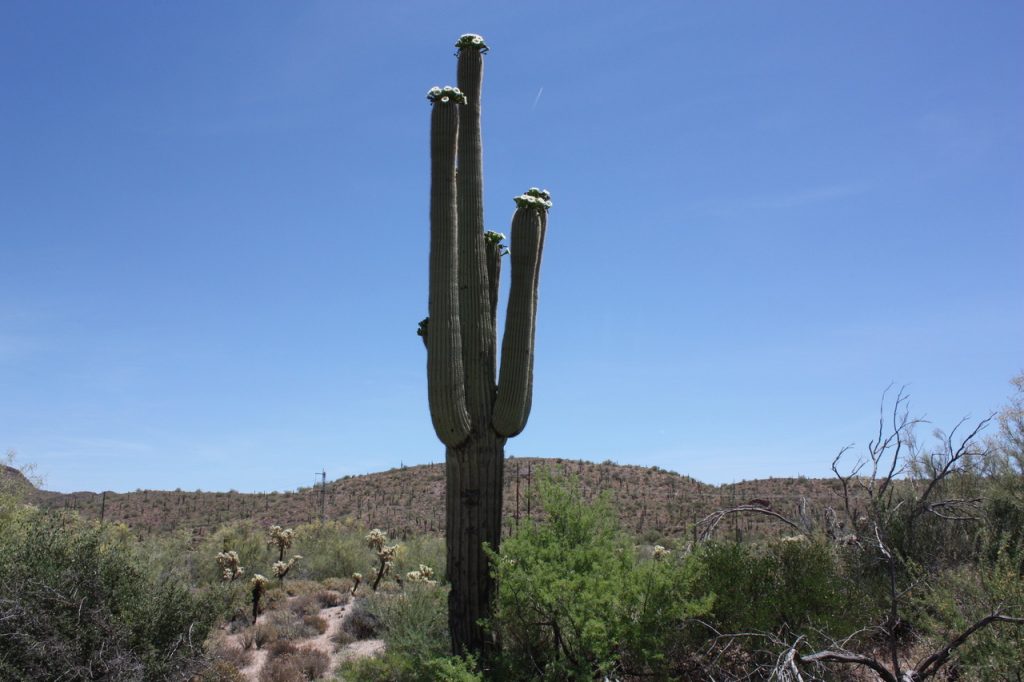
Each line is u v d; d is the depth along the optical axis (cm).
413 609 1372
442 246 919
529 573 809
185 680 1064
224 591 1274
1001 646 620
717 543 883
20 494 1320
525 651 821
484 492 912
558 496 892
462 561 895
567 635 801
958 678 678
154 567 1226
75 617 984
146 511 5344
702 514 3161
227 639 1666
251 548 2680
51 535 1077
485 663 825
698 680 758
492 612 862
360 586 2372
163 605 1108
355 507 5450
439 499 5484
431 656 865
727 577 816
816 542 888
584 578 773
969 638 661
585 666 732
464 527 903
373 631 1708
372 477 6525
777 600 785
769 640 743
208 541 2817
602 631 728
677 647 776
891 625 693
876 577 904
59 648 923
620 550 852
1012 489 984
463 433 901
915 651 792
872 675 755
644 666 754
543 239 1025
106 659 975
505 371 938
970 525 976
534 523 888
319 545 2931
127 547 1220
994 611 648
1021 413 1081
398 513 5172
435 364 904
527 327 955
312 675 1434
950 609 682
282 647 1586
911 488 1059
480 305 955
